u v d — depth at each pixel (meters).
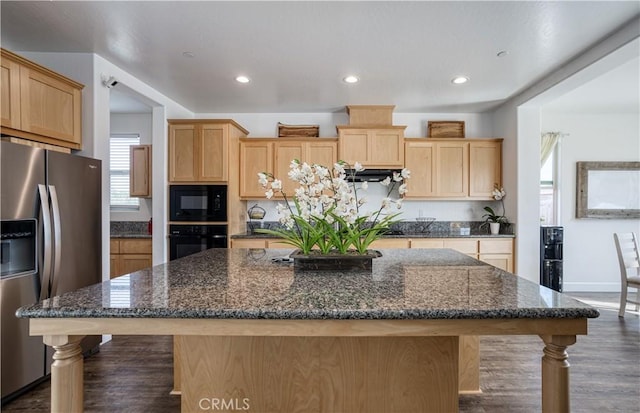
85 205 2.48
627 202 4.68
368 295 1.22
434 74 3.19
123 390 2.10
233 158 4.05
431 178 4.29
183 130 3.90
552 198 4.75
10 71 2.08
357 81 3.39
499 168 4.29
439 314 1.06
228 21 2.28
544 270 3.98
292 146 4.27
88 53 2.74
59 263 2.20
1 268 1.90
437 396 1.48
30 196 2.04
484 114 4.56
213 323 1.09
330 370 1.48
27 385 2.05
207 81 3.38
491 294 1.24
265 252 2.41
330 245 1.71
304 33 2.43
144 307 1.08
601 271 4.71
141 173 4.46
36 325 1.08
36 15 2.21
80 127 2.67
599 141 4.72
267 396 1.50
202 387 1.51
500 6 2.10
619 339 2.89
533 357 2.56
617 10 2.13
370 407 1.48
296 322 1.10
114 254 4.24
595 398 2.01
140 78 3.30
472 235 4.03
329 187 1.67
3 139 2.09
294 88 3.59
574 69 2.87
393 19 2.24
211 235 3.88
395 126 4.18
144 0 2.04
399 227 4.56
